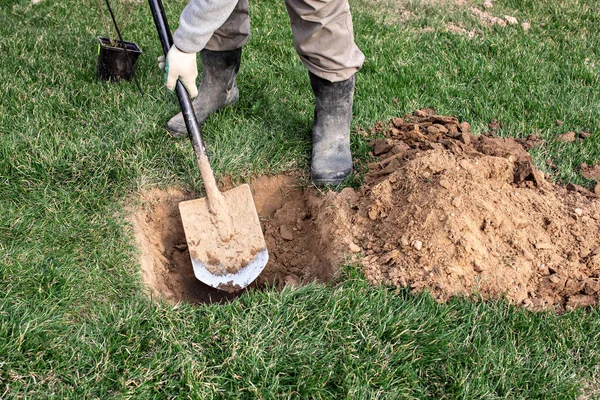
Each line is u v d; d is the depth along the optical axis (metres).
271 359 2.23
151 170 3.09
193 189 3.11
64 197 2.86
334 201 2.90
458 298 2.52
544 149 3.51
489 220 2.68
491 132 3.65
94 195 2.90
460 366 2.26
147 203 2.98
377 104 3.79
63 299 2.38
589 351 2.37
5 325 2.20
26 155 3.04
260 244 2.79
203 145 2.74
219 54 3.29
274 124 3.52
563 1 5.47
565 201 2.95
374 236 2.75
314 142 3.22
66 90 3.63
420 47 4.58
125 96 3.61
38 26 4.50
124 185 2.99
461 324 2.43
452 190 2.72
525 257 2.65
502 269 2.61
